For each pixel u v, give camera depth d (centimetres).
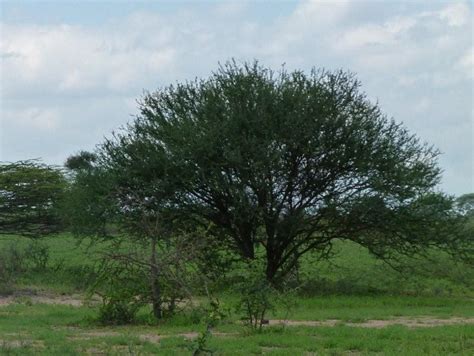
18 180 3431
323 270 3522
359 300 2714
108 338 1555
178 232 2720
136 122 2916
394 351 1407
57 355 1341
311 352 1428
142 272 1912
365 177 2820
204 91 2892
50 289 2948
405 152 2839
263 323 1789
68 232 3697
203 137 2702
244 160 2709
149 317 1905
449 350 1432
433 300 2741
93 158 3061
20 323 1895
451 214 2911
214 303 1505
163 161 2775
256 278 1706
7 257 3303
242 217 2775
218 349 1390
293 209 2878
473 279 3253
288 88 2780
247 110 2727
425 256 3048
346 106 2791
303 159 2795
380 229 2919
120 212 2798
